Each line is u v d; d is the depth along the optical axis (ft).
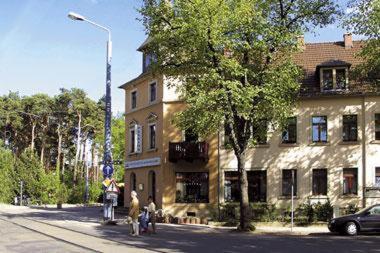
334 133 119.44
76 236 70.85
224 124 98.94
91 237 70.08
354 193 117.70
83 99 268.62
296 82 97.35
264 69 93.76
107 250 55.21
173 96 130.72
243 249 59.41
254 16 89.92
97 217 117.91
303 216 114.93
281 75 91.45
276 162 121.49
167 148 129.90
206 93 88.17
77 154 244.22
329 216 112.27
